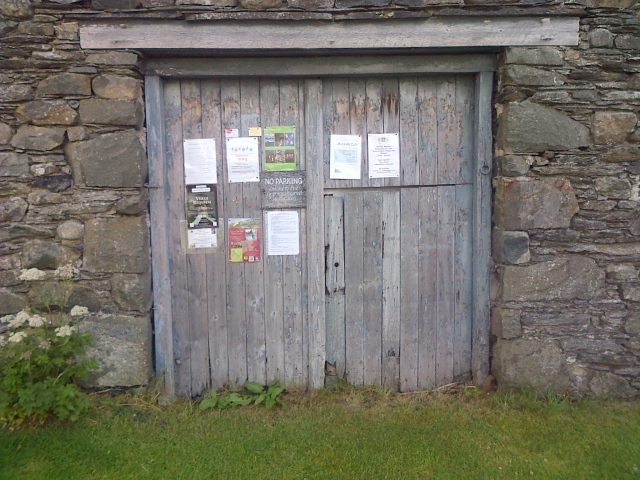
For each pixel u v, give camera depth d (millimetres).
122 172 3080
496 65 3291
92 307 3150
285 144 3385
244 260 3434
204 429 3027
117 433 2924
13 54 3021
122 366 3170
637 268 3240
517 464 2699
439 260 3510
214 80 3328
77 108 3062
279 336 3500
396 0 3078
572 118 3195
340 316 3525
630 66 3164
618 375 3285
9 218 3076
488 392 3418
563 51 3162
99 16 3014
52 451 2748
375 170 3438
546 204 3199
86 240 3107
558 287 3244
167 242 3330
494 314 3391
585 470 2645
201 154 3354
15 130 3066
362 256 3494
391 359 3553
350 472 2652
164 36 3057
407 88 3412
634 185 3215
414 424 3086
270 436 2957
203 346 3459
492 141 3359
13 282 3105
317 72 3262
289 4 3061
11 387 2855
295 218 3432
